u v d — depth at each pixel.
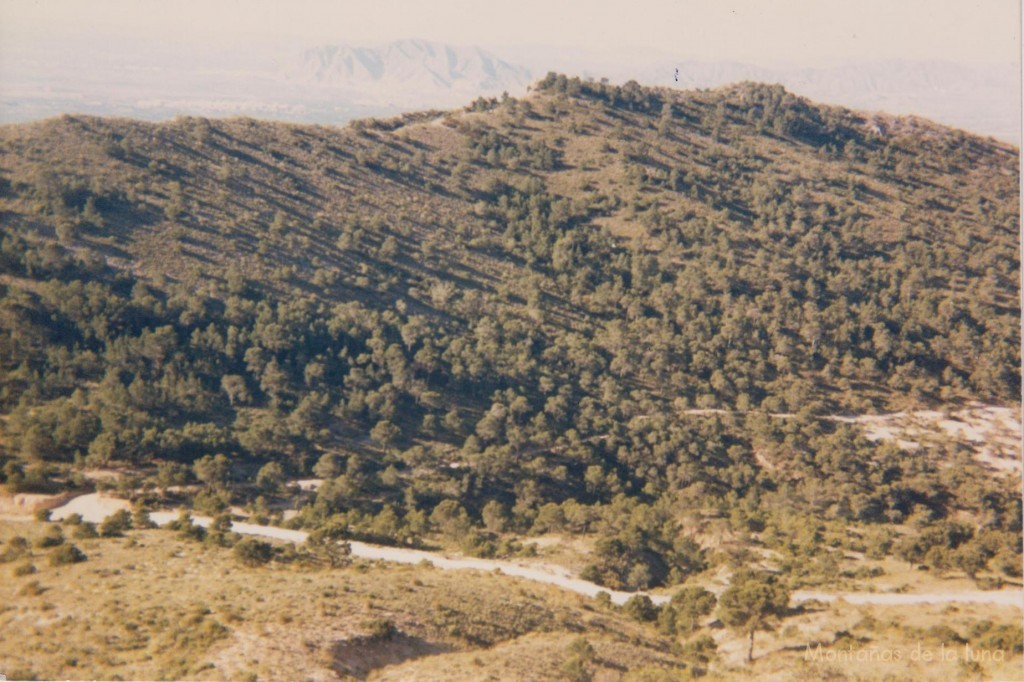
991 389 125.50
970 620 55.22
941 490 102.25
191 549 62.97
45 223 120.56
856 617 56.88
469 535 79.69
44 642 43.84
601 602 63.38
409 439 108.62
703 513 93.19
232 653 42.38
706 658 53.66
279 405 106.25
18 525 69.62
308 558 63.09
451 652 47.72
